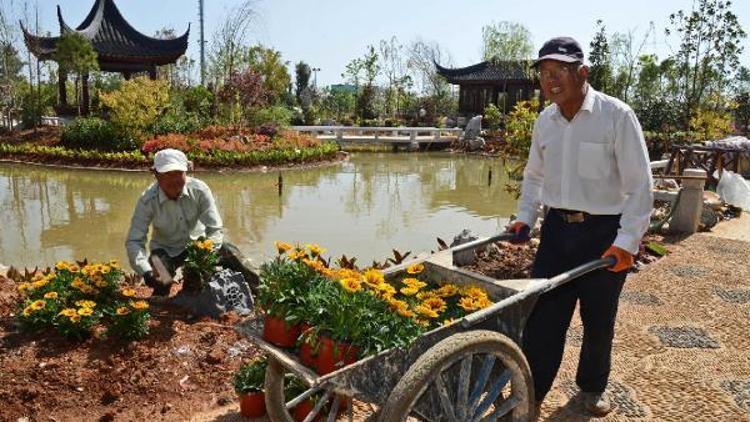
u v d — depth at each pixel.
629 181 2.71
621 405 3.22
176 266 4.46
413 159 19.97
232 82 22.58
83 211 10.05
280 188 11.58
